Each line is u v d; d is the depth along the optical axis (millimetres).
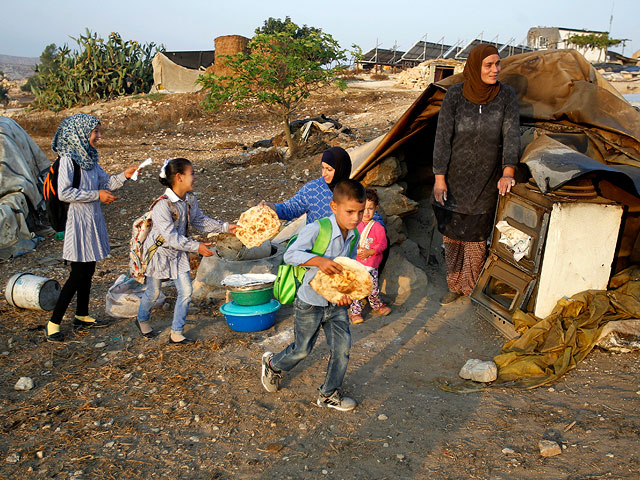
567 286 4262
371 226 4859
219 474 3016
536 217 4246
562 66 5309
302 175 11273
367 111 21125
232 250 5703
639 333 4160
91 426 3500
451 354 4426
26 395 3922
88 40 29516
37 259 7539
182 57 30922
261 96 12266
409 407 3645
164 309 5523
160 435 3396
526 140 5531
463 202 4984
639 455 2938
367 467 3033
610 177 4273
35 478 3002
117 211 9781
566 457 2998
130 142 17719
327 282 3143
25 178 8578
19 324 5227
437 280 5898
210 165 13047
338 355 3484
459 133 4840
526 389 3771
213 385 3992
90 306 5723
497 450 3113
